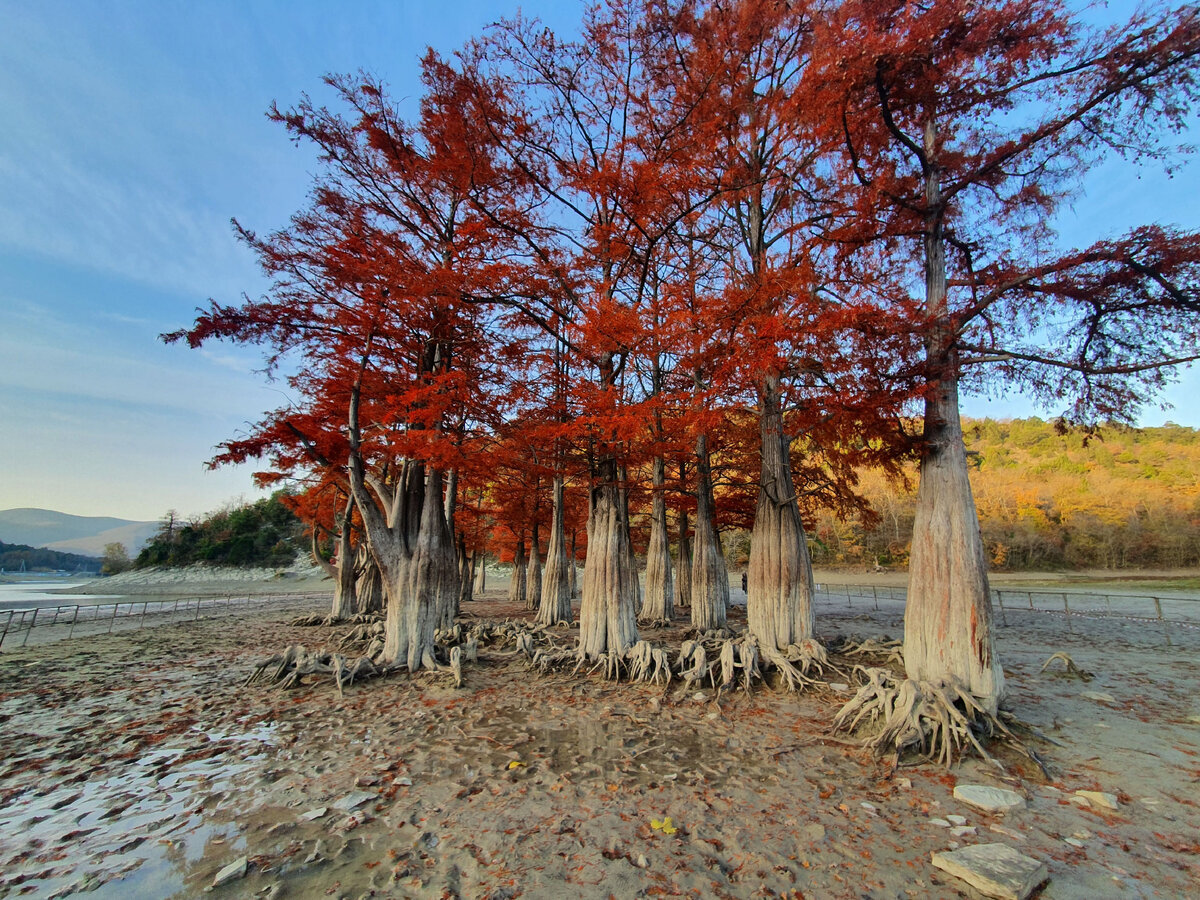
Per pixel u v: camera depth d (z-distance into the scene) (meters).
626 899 3.77
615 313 9.84
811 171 12.95
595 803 5.41
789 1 11.95
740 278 12.69
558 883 3.98
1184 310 7.17
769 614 12.12
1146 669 11.96
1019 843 4.50
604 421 9.91
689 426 10.15
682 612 26.05
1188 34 6.34
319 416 14.05
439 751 7.05
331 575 24.41
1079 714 8.30
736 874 4.09
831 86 8.43
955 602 7.88
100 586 71.12
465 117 11.07
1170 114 7.11
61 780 6.14
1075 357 8.40
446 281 10.44
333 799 5.58
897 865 4.18
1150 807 5.14
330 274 10.64
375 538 12.06
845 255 9.81
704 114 11.39
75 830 4.91
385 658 12.02
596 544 12.73
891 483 11.05
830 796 5.52
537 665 12.16
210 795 5.70
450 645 14.83
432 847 4.56
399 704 9.53
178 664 14.03
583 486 24.34
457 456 10.66
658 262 14.70
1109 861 4.19
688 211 12.09
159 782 6.06
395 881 4.02
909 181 9.43
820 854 4.37
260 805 5.45
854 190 10.09
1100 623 20.84
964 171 9.40
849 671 10.83
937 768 6.22
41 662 14.57
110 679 12.07
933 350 8.66
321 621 22.44
